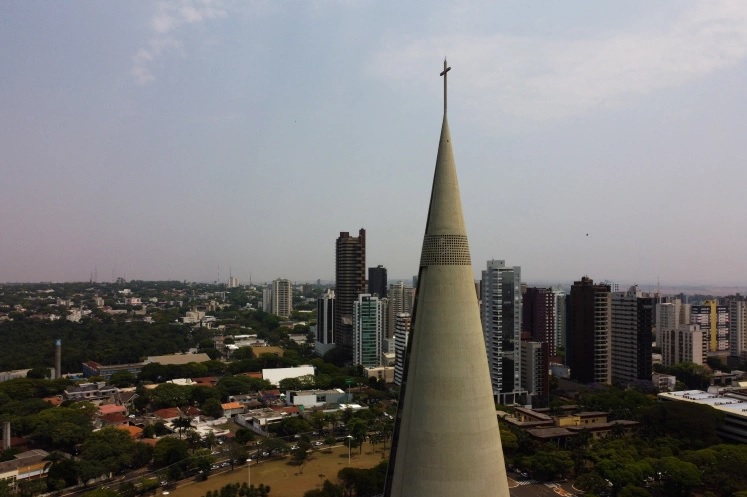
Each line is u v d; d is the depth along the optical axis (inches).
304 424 6860.2
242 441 6176.2
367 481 4739.2
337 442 6801.2
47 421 6441.9
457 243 2044.8
